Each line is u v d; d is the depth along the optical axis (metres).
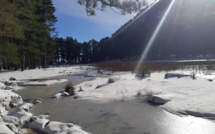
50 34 27.44
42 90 8.38
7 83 9.91
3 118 3.46
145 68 11.07
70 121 3.77
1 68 22.34
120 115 4.07
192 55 45.81
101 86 8.27
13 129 3.00
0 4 9.92
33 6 17.92
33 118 3.72
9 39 18.31
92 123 3.63
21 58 20.61
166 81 7.62
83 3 4.36
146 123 3.50
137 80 8.84
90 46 83.50
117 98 5.80
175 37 41.50
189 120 3.46
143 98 5.59
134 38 53.19
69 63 72.81
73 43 75.88
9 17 10.84
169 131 3.06
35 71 19.97
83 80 12.02
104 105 5.05
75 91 7.50
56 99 6.23
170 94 5.44
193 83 6.63
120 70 18.80
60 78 13.83
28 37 20.02
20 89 8.76
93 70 22.52
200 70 12.39
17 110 4.14
